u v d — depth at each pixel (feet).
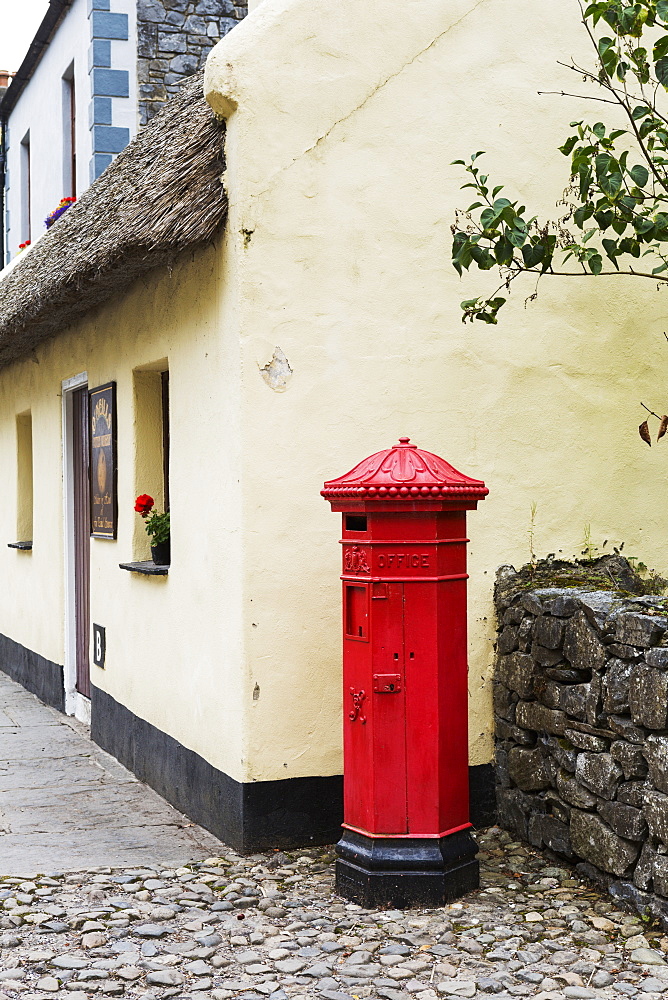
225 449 17.35
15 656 37.19
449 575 14.96
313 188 17.13
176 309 19.65
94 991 12.27
